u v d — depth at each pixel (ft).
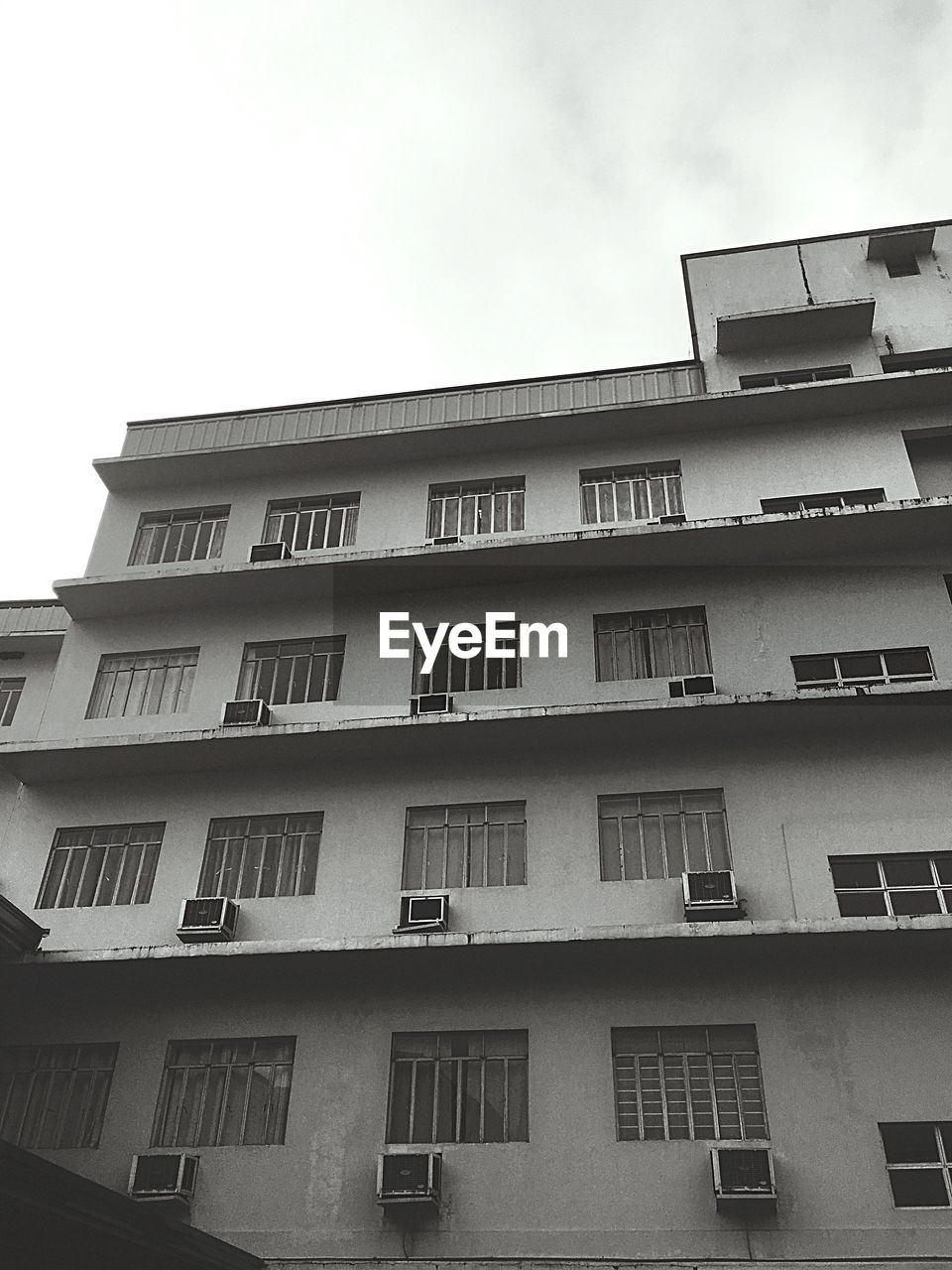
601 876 55.11
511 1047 51.67
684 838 56.18
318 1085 51.19
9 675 77.87
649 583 65.26
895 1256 42.98
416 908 53.93
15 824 62.59
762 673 60.08
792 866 53.52
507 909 54.44
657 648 63.31
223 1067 53.01
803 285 79.46
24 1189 30.50
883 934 48.47
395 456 74.08
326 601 68.44
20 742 61.82
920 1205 44.47
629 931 49.90
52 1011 55.36
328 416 76.28
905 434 68.39
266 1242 47.01
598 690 61.16
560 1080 49.57
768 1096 47.62
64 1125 52.21
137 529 74.84
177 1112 51.93
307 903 56.49
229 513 74.38
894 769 55.98
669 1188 45.88
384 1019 52.70
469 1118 49.85
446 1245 45.93
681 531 62.18
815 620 61.57
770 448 69.41
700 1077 49.29
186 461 74.90
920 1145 46.11
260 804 61.11
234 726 61.00
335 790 60.85
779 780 56.65
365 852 58.03
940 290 76.54
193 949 52.70
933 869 52.85
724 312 79.36
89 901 59.31
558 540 63.31
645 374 74.02
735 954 50.85
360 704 63.10
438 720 58.39
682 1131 47.88
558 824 57.26
